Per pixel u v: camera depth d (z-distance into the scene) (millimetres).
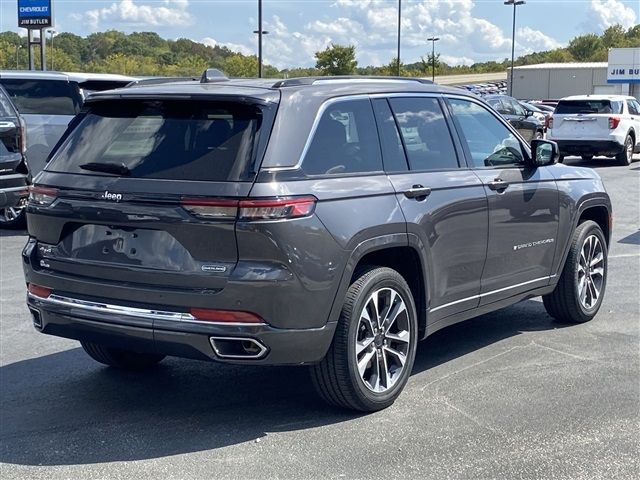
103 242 4855
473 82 82938
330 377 4906
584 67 63938
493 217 5953
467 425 4965
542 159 6422
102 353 5832
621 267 9562
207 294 4496
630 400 5367
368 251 4922
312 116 4879
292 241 4520
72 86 13320
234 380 5832
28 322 7391
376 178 5117
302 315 4605
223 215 4465
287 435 4836
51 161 5215
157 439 4809
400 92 5574
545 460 4480
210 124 4766
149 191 4633
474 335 6902
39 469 4418
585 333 6930
